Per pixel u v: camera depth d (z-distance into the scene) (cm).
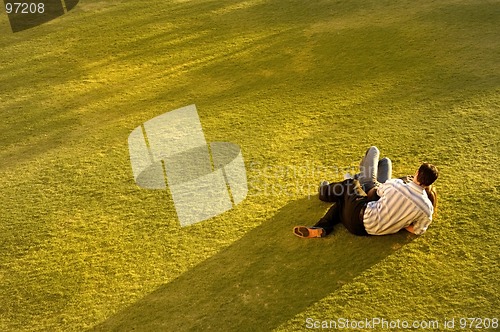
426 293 459
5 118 807
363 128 692
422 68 826
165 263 514
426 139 653
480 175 582
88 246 544
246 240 531
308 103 767
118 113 796
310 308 454
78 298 487
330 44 927
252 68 884
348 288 468
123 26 1086
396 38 922
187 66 913
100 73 919
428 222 500
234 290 477
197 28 1048
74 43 1034
